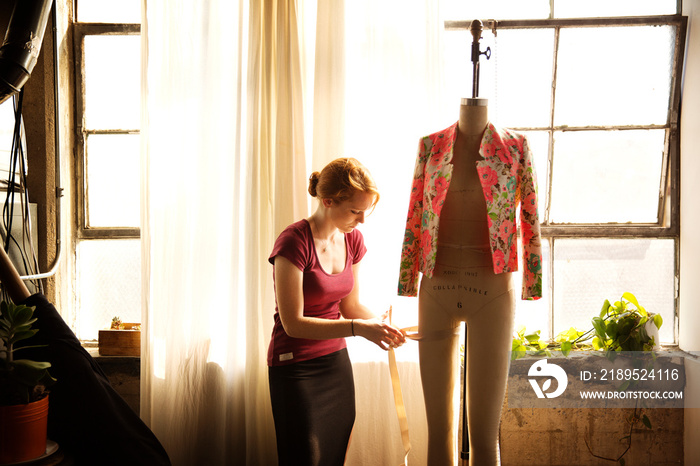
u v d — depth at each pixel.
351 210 1.87
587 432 2.52
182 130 2.48
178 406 2.51
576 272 2.82
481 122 1.92
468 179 1.94
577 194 2.81
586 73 2.74
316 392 1.91
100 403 1.91
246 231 2.46
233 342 2.49
